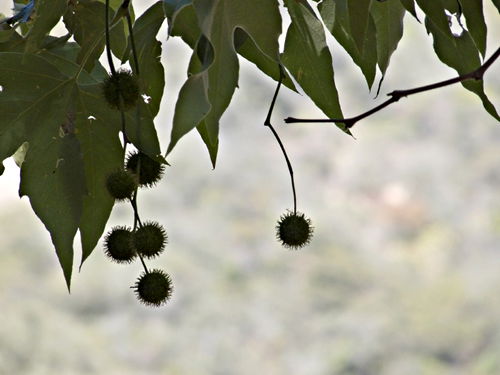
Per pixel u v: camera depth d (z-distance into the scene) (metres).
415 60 31.53
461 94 33.25
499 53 2.68
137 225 3.10
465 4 2.90
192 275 29.59
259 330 28.89
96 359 26.12
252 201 32.41
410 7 2.81
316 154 33.50
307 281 29.39
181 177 32.59
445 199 31.44
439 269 29.53
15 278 27.44
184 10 2.75
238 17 2.55
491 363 25.92
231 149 33.28
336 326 28.27
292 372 27.36
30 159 2.99
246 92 34.00
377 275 29.17
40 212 2.97
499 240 30.00
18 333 26.02
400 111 33.78
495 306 27.28
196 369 26.67
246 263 30.16
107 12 2.89
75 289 27.53
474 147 32.53
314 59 3.02
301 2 2.97
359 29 2.63
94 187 3.03
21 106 2.98
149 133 2.99
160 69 3.04
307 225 3.25
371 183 32.41
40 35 3.02
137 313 27.59
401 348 27.00
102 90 2.99
